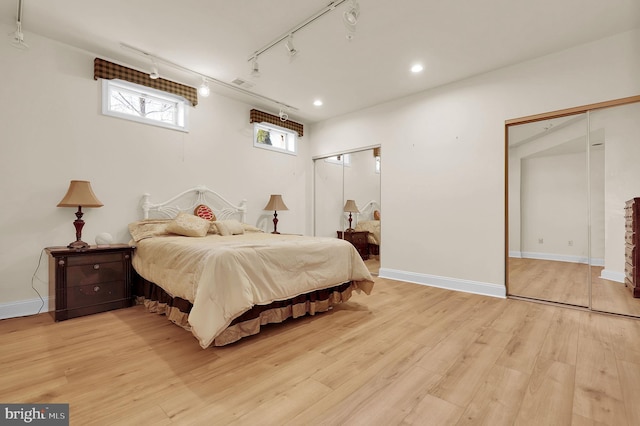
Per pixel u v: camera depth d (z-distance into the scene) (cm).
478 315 271
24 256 272
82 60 306
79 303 265
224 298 192
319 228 546
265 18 256
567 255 309
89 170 310
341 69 344
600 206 289
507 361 183
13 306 264
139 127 347
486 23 259
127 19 259
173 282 231
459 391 152
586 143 294
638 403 141
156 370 173
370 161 470
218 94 421
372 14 247
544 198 321
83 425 125
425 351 198
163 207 364
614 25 261
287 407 139
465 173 361
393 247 429
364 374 169
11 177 267
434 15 249
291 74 359
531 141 328
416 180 406
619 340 214
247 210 459
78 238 280
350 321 256
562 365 178
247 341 215
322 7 242
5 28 264
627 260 277
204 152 406
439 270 382
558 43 288
